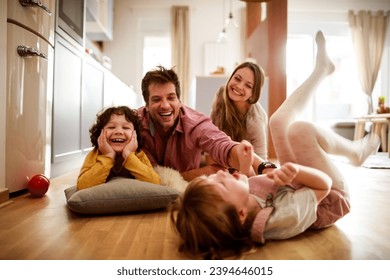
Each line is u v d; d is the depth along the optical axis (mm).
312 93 1249
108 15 5379
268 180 1028
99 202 1229
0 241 973
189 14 6219
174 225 948
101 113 1536
